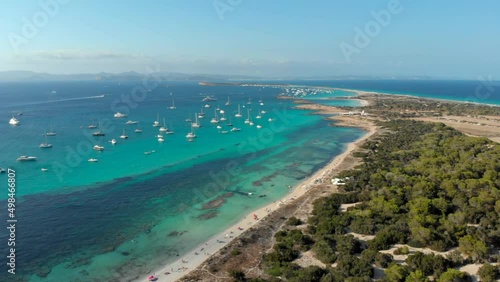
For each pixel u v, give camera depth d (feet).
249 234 200.13
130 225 216.95
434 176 253.24
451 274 140.56
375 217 200.44
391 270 145.59
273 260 166.71
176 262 175.32
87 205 245.86
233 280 153.07
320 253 168.25
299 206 239.91
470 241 164.25
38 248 187.21
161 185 291.17
